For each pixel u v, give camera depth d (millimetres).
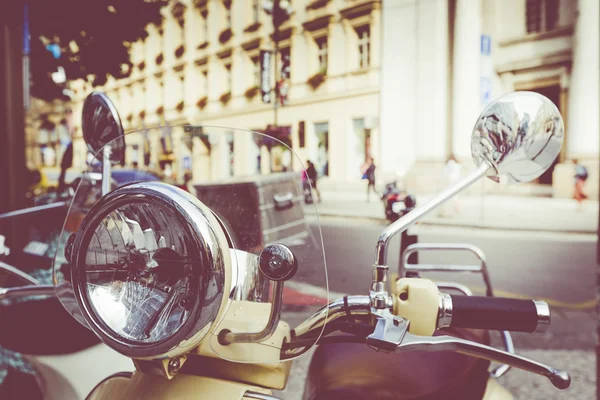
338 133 15297
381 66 14453
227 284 736
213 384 867
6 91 4145
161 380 882
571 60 12547
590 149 12164
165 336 741
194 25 16094
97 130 1266
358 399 1087
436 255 6449
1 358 1662
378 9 14312
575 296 4547
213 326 740
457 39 13461
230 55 16250
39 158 7395
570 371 2885
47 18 3867
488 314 852
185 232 733
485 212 10250
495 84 14016
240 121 16172
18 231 2951
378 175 14344
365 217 9070
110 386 929
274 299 841
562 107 12828
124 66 4207
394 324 843
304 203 1046
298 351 897
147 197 743
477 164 969
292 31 15695
